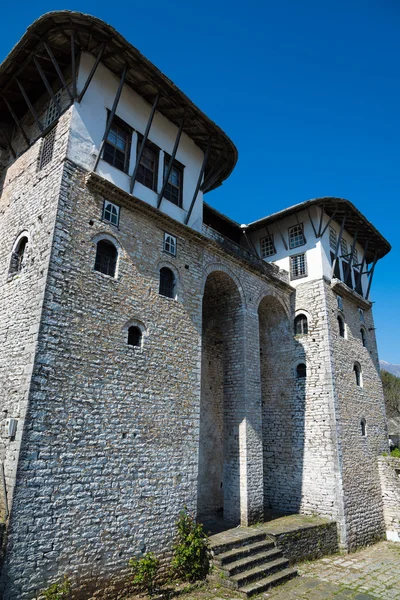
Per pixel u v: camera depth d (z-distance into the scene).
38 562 8.02
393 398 44.03
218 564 11.11
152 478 10.70
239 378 15.92
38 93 13.29
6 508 7.93
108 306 10.77
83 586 8.62
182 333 12.80
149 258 12.39
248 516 14.22
